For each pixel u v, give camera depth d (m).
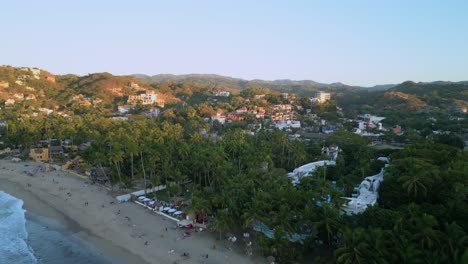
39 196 98.88
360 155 108.00
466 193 60.69
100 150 123.19
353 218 60.69
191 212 74.69
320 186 73.19
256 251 64.56
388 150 117.69
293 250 60.66
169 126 185.88
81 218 83.12
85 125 183.12
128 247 68.25
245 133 162.12
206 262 61.38
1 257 65.44
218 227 66.44
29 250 68.06
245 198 72.44
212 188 94.06
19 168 130.12
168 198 94.50
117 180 108.69
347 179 86.62
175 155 122.94
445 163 84.62
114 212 85.81
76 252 66.75
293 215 64.00
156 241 70.25
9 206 91.38
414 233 51.00
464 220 55.41
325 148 147.88
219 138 165.12
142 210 87.19
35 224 80.19
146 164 105.56
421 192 66.06
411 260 46.66
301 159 126.69
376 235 49.94
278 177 89.94
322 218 60.69
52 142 167.62
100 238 72.62
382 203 72.81
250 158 110.94
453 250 46.53
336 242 61.06
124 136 125.88
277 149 138.38
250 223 73.00
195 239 70.62
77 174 121.31
